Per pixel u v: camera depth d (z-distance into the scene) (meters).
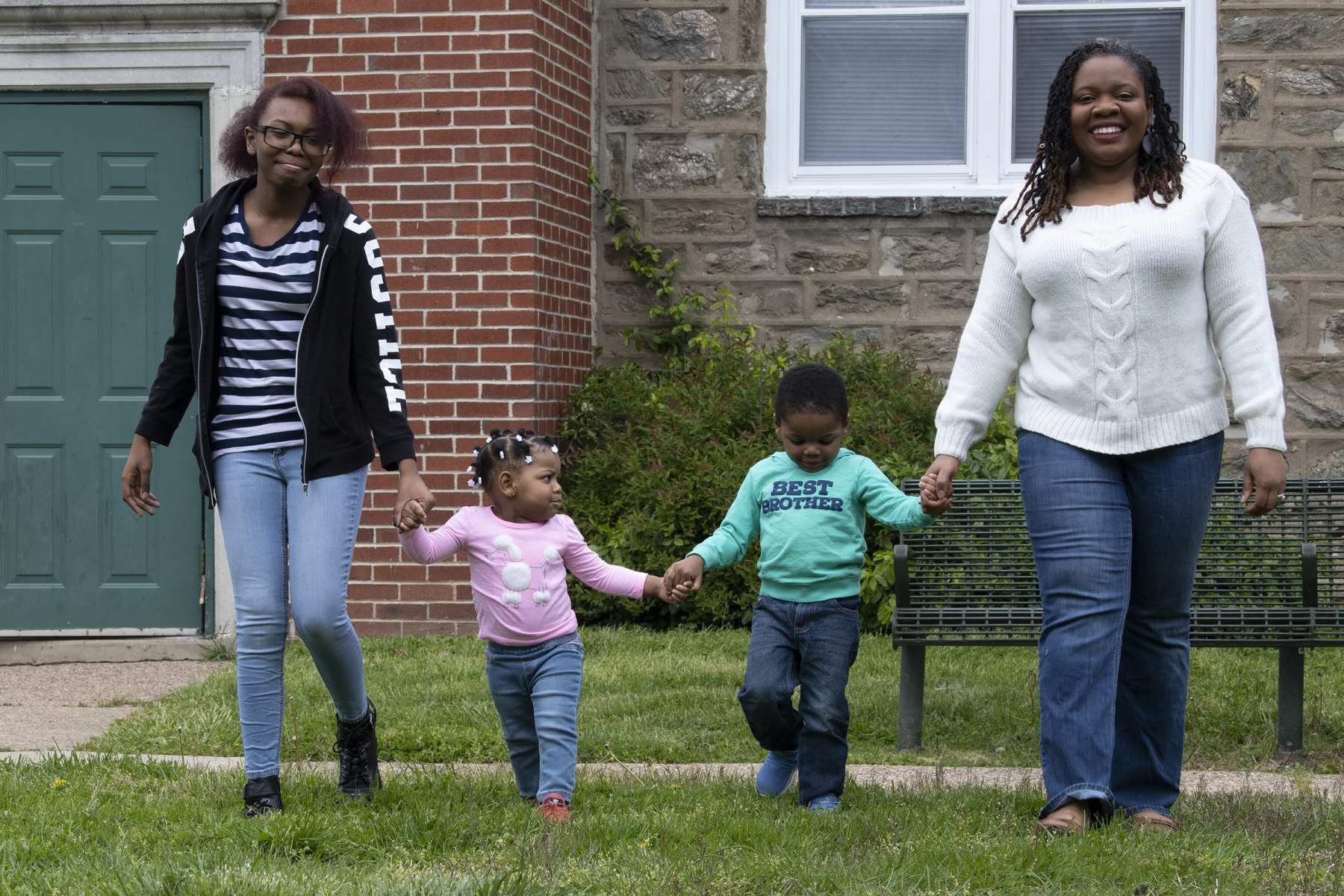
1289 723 5.45
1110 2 9.33
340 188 8.28
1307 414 9.02
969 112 9.44
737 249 9.44
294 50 8.24
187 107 8.24
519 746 4.57
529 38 8.20
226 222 4.33
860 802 4.47
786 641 4.46
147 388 8.23
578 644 4.51
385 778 4.86
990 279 4.30
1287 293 9.05
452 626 8.18
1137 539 4.19
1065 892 3.52
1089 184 4.20
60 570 8.24
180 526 8.23
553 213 8.60
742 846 3.94
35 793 4.58
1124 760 4.32
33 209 8.21
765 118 9.47
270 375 4.31
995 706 6.16
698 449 8.53
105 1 8.12
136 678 7.55
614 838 4.01
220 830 4.04
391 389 4.37
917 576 5.73
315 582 4.22
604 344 9.51
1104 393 4.08
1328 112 9.03
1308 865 3.72
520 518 4.52
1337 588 5.68
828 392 4.39
